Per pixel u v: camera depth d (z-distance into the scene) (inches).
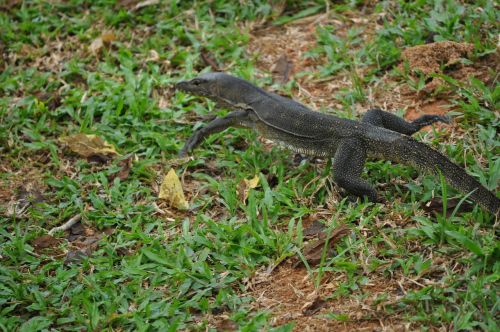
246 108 330.3
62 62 411.5
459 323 226.7
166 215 305.9
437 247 261.4
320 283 256.7
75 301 259.4
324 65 386.0
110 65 402.9
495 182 283.7
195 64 398.0
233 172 325.7
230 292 258.7
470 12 385.4
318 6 425.1
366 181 289.7
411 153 284.8
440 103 346.9
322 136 304.7
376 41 385.1
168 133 352.8
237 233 280.8
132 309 255.1
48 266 280.4
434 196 283.0
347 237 271.3
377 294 247.1
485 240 255.8
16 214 314.2
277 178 316.5
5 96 389.7
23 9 447.8
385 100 353.7
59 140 349.4
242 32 415.8
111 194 316.2
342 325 238.1
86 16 438.9
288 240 274.7
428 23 381.4
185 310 251.9
